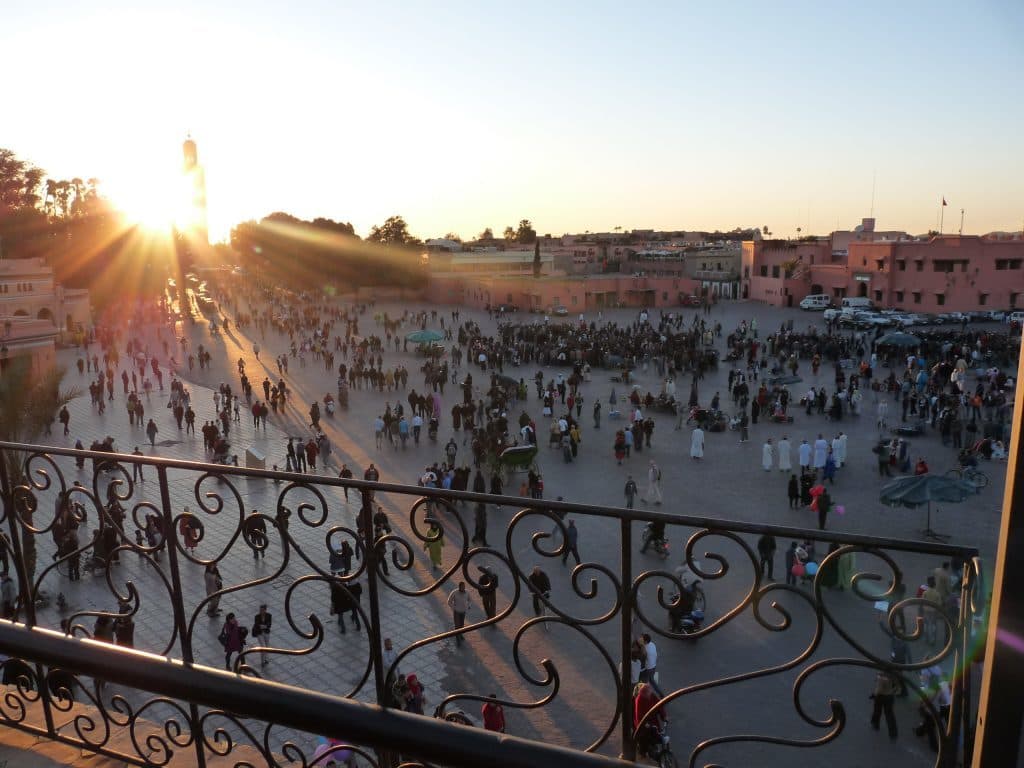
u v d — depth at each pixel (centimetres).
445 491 273
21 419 1394
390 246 9575
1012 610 190
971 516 2025
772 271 8650
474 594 1484
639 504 2166
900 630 227
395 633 1358
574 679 1214
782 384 3644
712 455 2683
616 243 15550
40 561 1617
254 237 10225
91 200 7612
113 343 4819
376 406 3566
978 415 3080
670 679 1213
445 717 290
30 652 314
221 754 361
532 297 8075
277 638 1331
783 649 1287
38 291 5175
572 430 2634
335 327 6788
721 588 1532
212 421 3156
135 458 328
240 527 309
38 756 390
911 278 7025
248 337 6019
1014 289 6625
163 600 1463
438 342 5641
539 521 1920
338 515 1952
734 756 1013
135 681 298
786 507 2125
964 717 221
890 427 3033
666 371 4384
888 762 995
